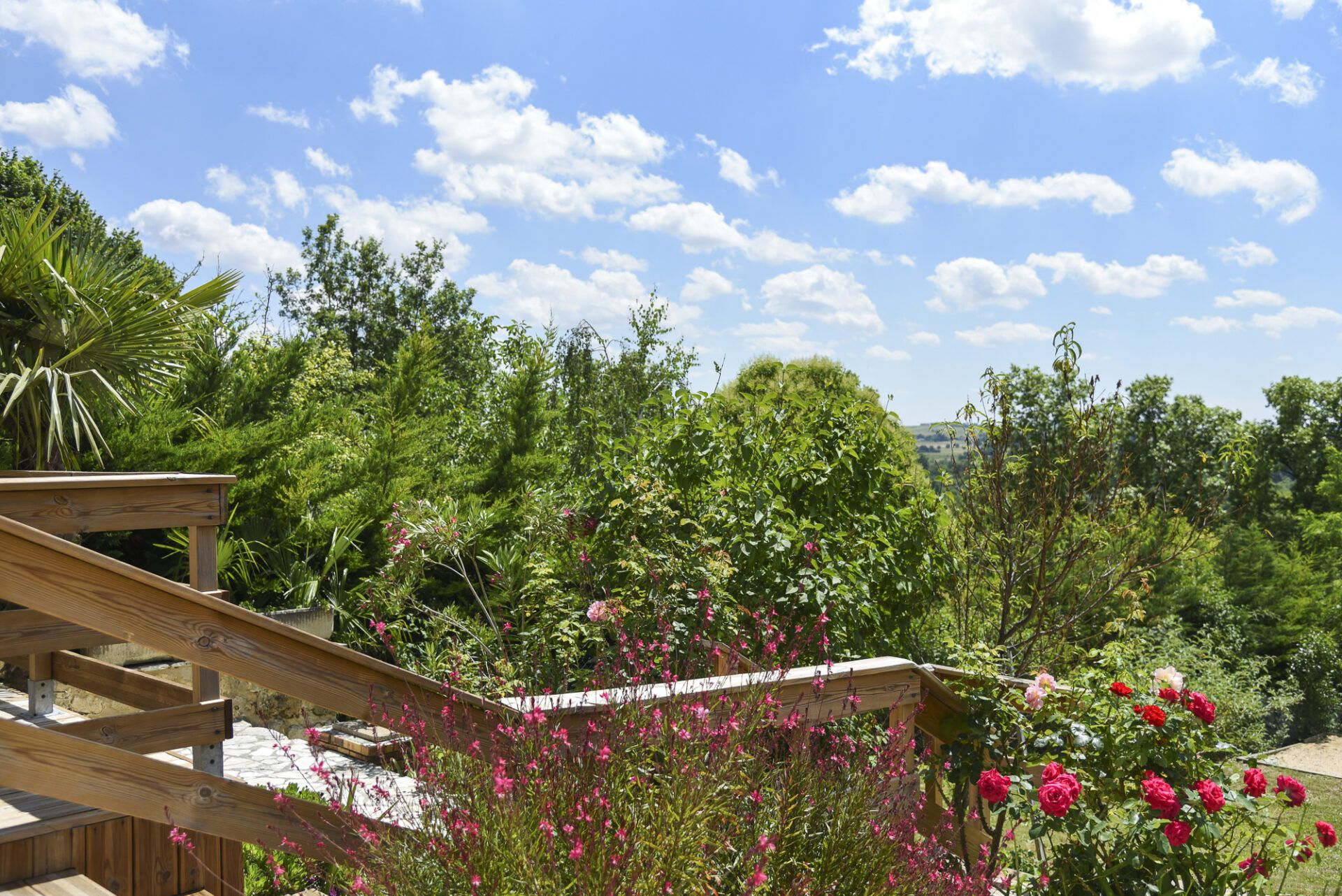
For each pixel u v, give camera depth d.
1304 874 4.87
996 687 3.53
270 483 7.75
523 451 9.55
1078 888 3.03
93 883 2.49
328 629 7.36
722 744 2.27
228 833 2.45
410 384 8.96
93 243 6.32
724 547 5.27
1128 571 6.76
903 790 2.80
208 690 2.99
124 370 6.28
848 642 5.16
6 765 2.13
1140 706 3.17
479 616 7.48
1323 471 31.27
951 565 6.54
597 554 5.56
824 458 5.99
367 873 2.01
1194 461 24.66
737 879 2.14
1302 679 14.58
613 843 1.88
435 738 2.28
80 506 2.80
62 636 3.49
